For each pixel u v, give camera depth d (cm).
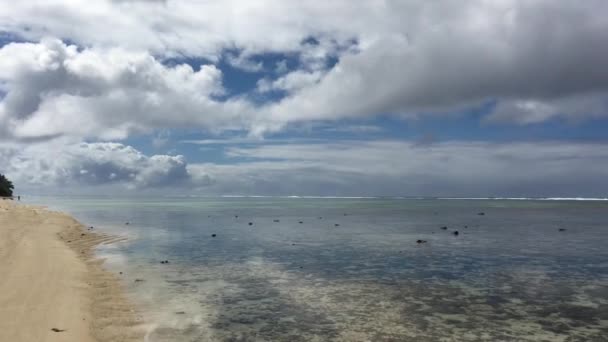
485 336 1431
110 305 1672
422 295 1953
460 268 2622
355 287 2098
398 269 2573
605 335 1450
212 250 3391
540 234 4844
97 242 3678
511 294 1977
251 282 2195
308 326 1510
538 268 2638
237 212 10212
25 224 4012
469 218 8119
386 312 1686
